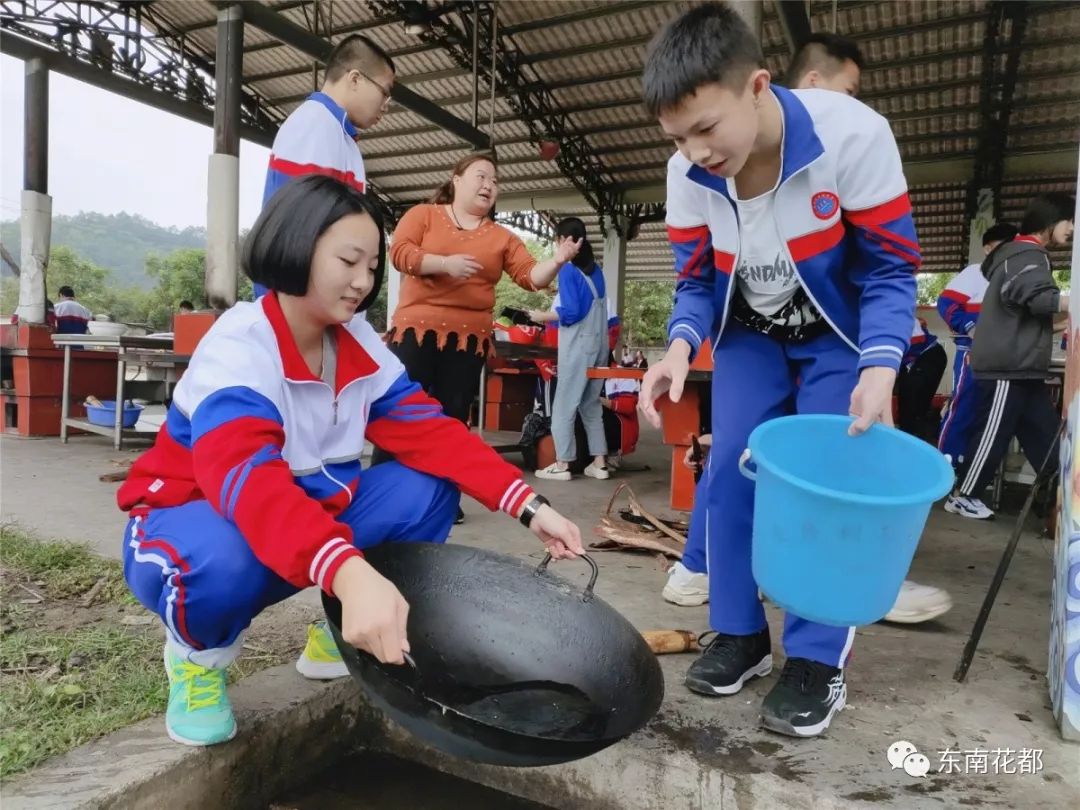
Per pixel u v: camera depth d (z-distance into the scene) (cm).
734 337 173
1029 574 276
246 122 1110
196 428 116
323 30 908
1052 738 150
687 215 165
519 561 146
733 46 124
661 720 155
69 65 800
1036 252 341
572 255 296
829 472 146
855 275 156
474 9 795
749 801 134
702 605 225
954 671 183
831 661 154
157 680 162
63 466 440
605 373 422
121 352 506
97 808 119
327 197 120
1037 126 903
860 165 144
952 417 405
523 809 154
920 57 802
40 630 192
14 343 581
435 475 150
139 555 125
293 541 106
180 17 939
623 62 918
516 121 1065
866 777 134
